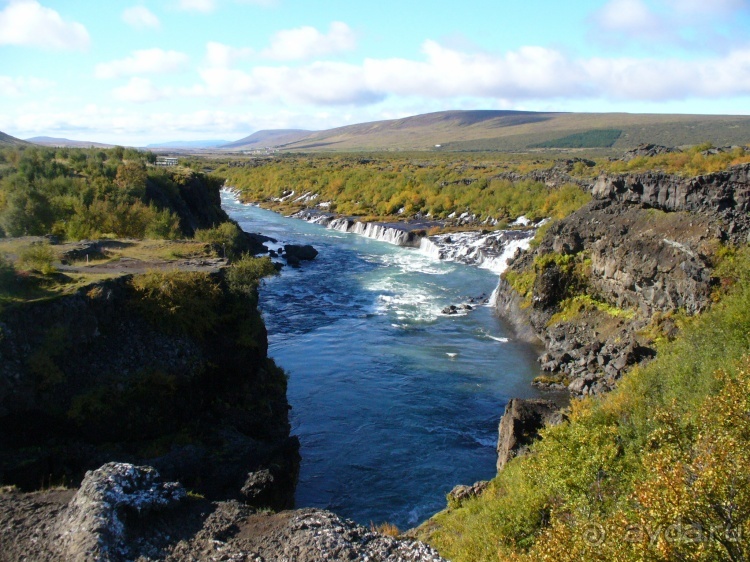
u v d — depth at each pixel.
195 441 27.02
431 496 27.39
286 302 58.41
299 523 16.81
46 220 49.66
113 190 59.47
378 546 15.72
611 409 23.28
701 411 17.50
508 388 38.69
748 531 11.37
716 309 31.16
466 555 18.64
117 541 15.03
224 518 17.27
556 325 45.28
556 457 19.31
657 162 55.38
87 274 30.89
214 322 31.27
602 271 44.41
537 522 18.97
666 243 39.19
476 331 50.12
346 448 31.38
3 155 77.38
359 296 60.91
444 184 113.44
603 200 48.72
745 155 47.62
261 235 90.88
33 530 16.03
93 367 26.39
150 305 29.44
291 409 35.28
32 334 25.06
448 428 33.56
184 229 67.25
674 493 12.05
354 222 105.88
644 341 37.12
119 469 17.41
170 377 27.50
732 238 36.06
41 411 24.17
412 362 43.03
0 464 22.31
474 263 75.12
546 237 52.06
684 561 11.44
